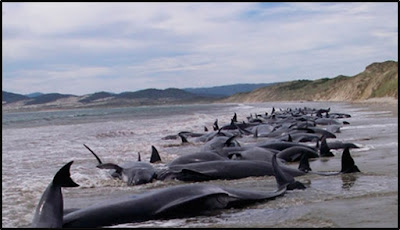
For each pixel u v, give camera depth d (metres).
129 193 10.31
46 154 18.38
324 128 24.84
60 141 24.58
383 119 33.03
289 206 8.20
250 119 40.78
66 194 10.28
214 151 14.52
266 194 8.80
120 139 25.36
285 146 16.16
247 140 23.17
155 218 7.61
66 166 6.98
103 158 16.92
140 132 30.53
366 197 8.60
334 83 152.00
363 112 46.19
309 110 56.62
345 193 9.01
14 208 8.98
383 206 7.85
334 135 20.83
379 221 6.97
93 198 9.80
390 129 23.80
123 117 62.81
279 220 7.32
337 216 7.34
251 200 8.47
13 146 21.97
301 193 9.20
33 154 18.39
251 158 13.53
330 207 7.96
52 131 34.34
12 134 31.81
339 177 10.80
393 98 75.69
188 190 8.20
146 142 23.28
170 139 25.00
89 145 21.95
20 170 14.16
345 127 27.36
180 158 13.30
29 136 29.16
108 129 34.66
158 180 11.76
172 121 45.56
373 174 10.95
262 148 14.58
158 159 15.54
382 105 62.06
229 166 11.73
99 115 78.12
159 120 48.84
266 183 10.71
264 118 43.09
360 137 20.42
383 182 9.95
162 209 7.68
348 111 50.91
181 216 7.83
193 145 21.33
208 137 22.91
